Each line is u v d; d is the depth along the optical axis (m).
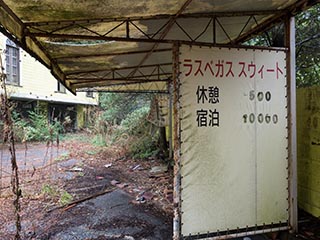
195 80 2.92
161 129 9.09
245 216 3.07
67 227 3.57
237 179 3.04
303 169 3.75
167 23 3.42
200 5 2.88
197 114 2.92
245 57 3.08
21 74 11.05
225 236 2.98
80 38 3.13
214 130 2.97
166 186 5.51
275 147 3.17
